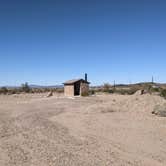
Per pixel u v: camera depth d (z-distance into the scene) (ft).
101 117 69.72
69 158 32.63
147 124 57.77
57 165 29.84
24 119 69.82
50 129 53.72
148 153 34.86
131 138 43.96
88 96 169.17
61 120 67.36
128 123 59.52
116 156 33.50
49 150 36.65
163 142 40.96
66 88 187.32
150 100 88.02
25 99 161.89
